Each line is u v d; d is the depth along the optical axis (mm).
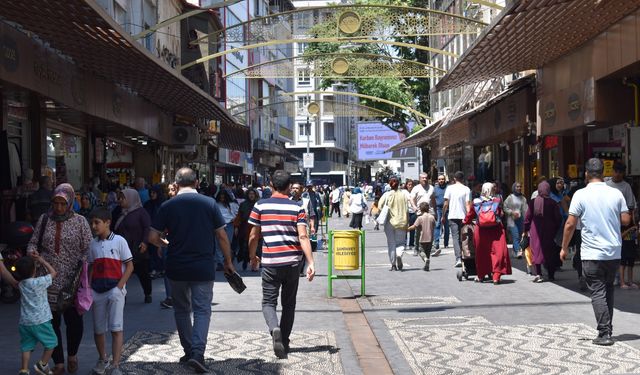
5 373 9008
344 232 15375
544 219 16750
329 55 36625
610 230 10016
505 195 31625
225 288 17016
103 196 24922
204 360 9336
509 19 15797
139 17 32812
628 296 14180
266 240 9906
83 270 8883
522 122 26859
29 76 16969
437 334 11148
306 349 10328
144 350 10305
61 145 24906
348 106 53281
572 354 9555
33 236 8906
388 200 20172
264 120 83062
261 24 30203
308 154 72938
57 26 15523
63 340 11109
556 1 14609
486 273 17000
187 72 43125
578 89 20906
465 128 38750
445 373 8797
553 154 26844
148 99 29766
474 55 19734
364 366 9328
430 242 19969
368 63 36875
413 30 29016
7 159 18094
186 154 45094
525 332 11070
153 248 18984
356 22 28953
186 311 9469
